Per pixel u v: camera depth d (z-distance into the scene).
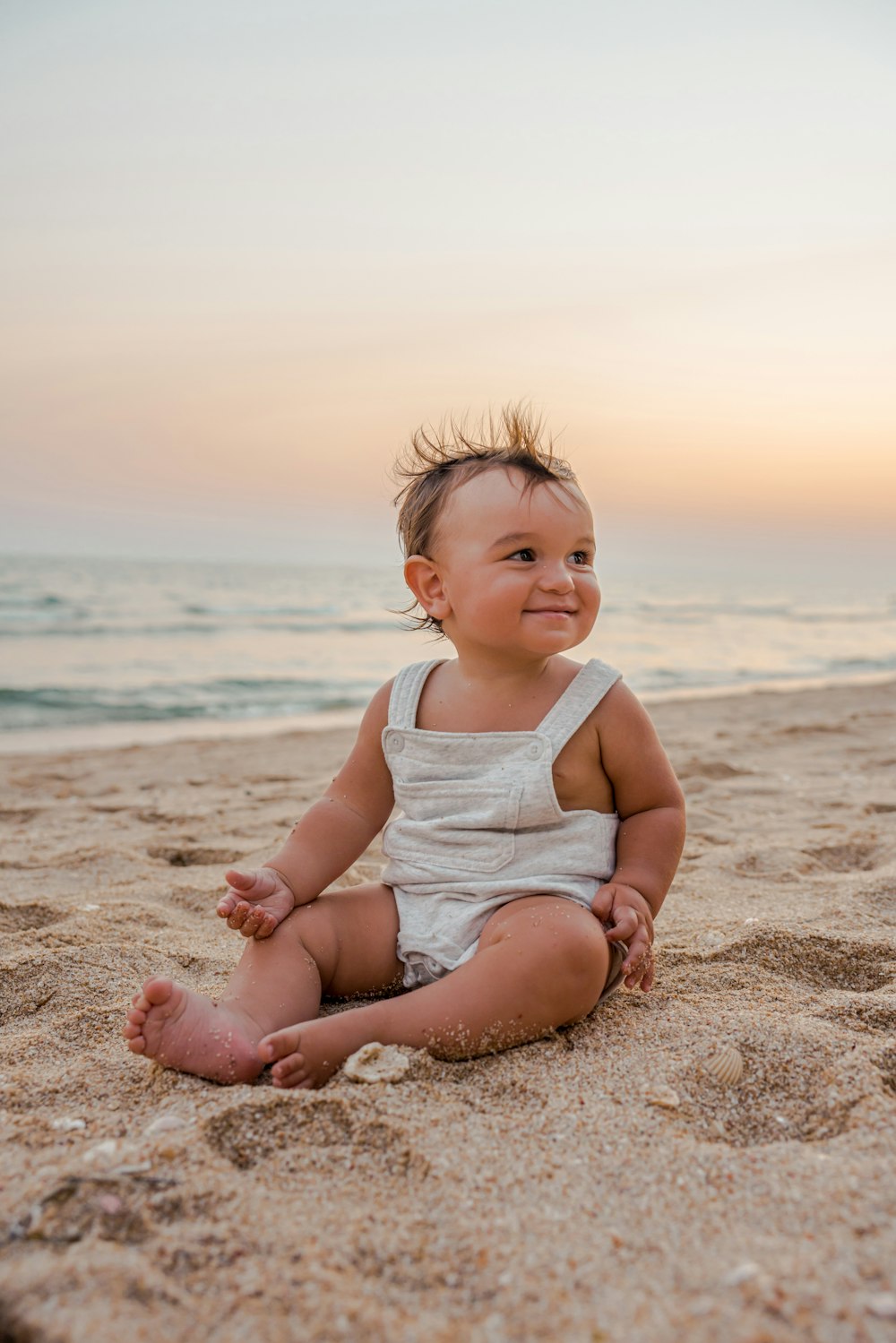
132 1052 1.77
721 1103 1.62
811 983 2.28
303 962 1.91
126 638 19.67
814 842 3.66
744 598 50.28
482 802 1.98
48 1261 1.17
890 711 9.51
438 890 1.99
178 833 4.16
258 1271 1.16
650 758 2.07
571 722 2.01
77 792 5.57
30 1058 1.85
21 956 2.38
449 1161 1.40
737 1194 1.30
